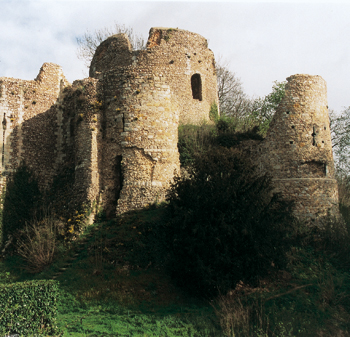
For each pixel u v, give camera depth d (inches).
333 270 681.0
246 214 608.7
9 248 843.4
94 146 857.5
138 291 604.4
